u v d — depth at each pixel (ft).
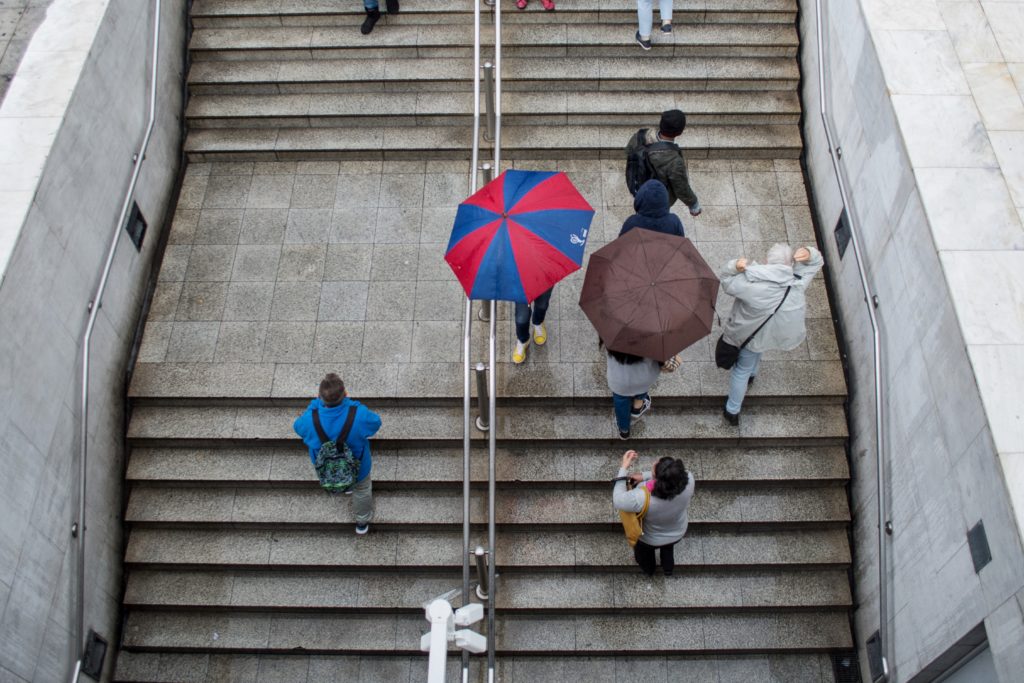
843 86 22.72
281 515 21.97
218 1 27.71
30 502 18.10
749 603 21.24
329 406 18.43
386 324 23.62
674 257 17.60
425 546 21.79
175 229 25.63
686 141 26.14
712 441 21.99
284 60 27.40
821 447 22.26
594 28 27.04
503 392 22.04
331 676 21.53
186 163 26.96
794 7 26.89
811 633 21.34
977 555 15.37
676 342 17.02
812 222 25.04
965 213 17.52
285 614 21.85
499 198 18.40
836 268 23.48
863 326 21.44
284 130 26.99
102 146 21.74
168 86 26.00
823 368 22.44
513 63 26.78
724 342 19.79
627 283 17.30
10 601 17.22
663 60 26.78
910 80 19.69
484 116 26.50
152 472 22.35
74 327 20.17
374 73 26.81
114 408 22.15
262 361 23.03
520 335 21.36
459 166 26.63
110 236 22.11
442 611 14.11
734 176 26.05
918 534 18.02
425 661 21.61
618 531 21.76
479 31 24.21
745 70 26.58
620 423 20.94
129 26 23.43
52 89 20.25
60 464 19.39
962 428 15.99
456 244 18.19
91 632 20.57
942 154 18.43
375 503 21.98
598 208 25.32
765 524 21.59
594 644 21.17
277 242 25.27
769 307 18.28
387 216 25.70
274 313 23.93
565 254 17.81
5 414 17.21
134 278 23.62
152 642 21.71
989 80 19.63
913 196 18.19
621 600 21.27
